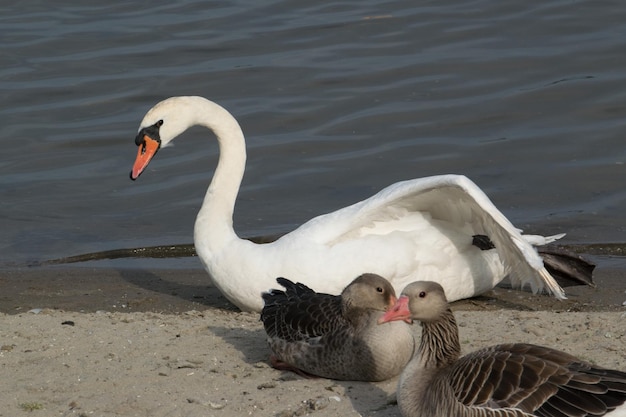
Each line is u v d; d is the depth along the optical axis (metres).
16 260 15.17
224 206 12.95
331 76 20.80
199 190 17.30
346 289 9.72
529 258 11.52
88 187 17.44
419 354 8.78
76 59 21.75
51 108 19.91
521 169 17.62
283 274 12.15
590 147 18.20
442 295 8.62
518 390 7.83
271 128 19.09
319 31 22.80
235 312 12.81
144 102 20.09
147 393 9.54
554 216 16.11
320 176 17.56
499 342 10.77
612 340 10.67
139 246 15.64
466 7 23.56
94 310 13.16
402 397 8.62
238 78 20.84
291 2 24.25
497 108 19.53
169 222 16.39
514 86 20.20
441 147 18.33
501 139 18.55
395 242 12.20
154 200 17.03
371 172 17.64
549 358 8.02
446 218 12.55
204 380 9.88
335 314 10.00
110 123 19.39
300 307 10.30
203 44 22.30
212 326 11.74
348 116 19.39
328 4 24.20
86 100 20.19
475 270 12.65
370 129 18.97
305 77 20.80
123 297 13.68
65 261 15.14
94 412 9.18
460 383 8.11
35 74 21.12
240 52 21.95
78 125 19.33
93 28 23.27
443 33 22.42
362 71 20.95
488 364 8.06
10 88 20.56
